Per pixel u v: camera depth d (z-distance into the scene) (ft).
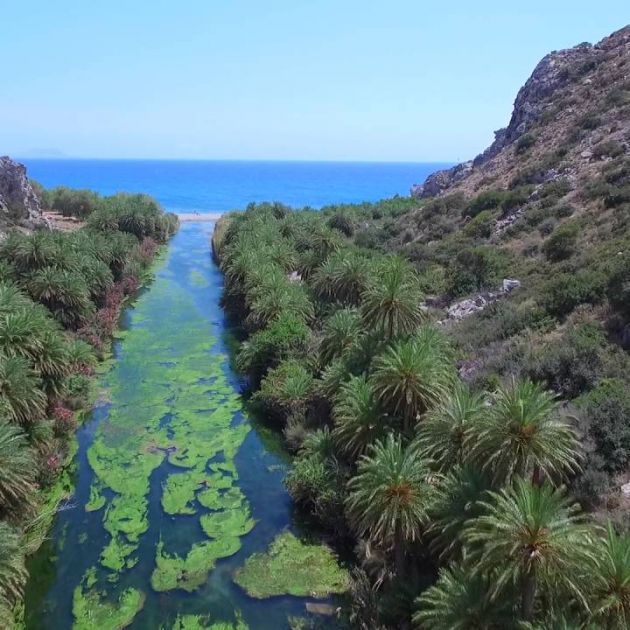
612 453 91.45
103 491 126.11
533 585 66.85
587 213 175.83
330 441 123.85
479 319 151.84
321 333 176.65
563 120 249.55
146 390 174.91
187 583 100.89
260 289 204.64
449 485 83.51
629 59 251.80
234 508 121.60
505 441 77.41
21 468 99.76
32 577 101.40
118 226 341.21
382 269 156.87
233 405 167.12
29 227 281.13
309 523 116.78
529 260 171.32
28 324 137.90
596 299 130.41
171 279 312.91
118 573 102.94
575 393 108.47
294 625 92.38
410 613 86.28
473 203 233.55
